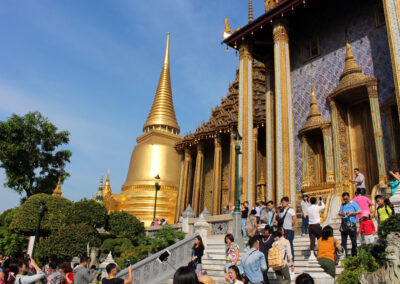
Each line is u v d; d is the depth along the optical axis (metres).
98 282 13.70
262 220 13.81
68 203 23.39
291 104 19.67
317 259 8.52
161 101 48.97
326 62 20.59
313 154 20.08
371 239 9.25
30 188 31.28
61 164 33.16
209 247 14.49
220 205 29.08
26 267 8.21
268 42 23.91
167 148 43.41
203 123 33.59
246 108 22.02
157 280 11.89
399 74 14.32
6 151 29.84
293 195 18.08
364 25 19.22
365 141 18.47
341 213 9.77
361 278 6.68
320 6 21.64
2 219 32.97
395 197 10.34
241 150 21.31
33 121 31.41
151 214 38.31
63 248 18.05
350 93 18.55
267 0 23.62
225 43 24.11
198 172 32.38
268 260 7.68
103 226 22.81
